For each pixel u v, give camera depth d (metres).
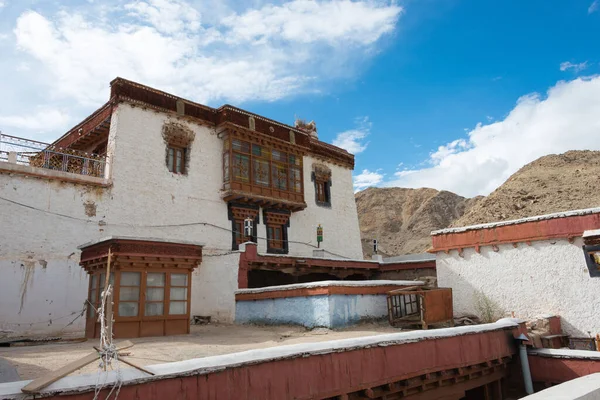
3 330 14.12
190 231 19.81
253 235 22.14
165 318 11.86
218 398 5.68
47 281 15.35
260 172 22.38
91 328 11.90
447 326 12.64
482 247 15.12
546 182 50.34
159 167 19.42
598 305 12.60
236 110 21.95
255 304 14.43
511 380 11.41
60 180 16.42
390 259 26.84
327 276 22.69
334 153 28.67
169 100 20.31
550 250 13.71
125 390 4.97
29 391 4.34
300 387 6.59
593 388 3.85
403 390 8.38
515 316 14.08
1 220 14.88
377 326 12.76
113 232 17.39
